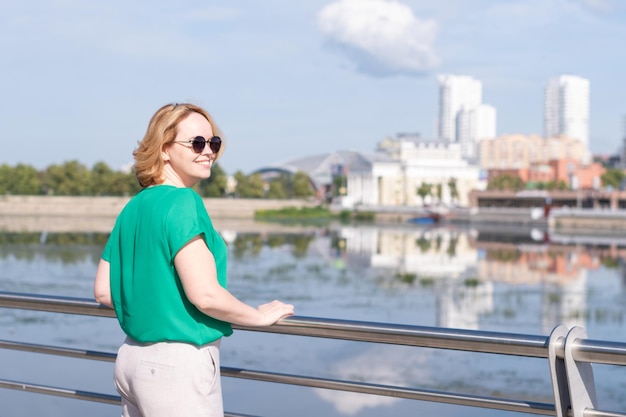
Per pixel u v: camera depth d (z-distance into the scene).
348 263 73.00
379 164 192.00
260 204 169.62
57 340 28.14
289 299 47.59
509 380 23.89
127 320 2.86
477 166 196.88
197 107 3.08
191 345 2.81
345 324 3.02
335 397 10.17
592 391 2.84
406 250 89.69
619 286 57.59
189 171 3.03
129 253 2.86
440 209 162.75
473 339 2.83
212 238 2.84
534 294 52.88
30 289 49.06
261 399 10.08
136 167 3.03
